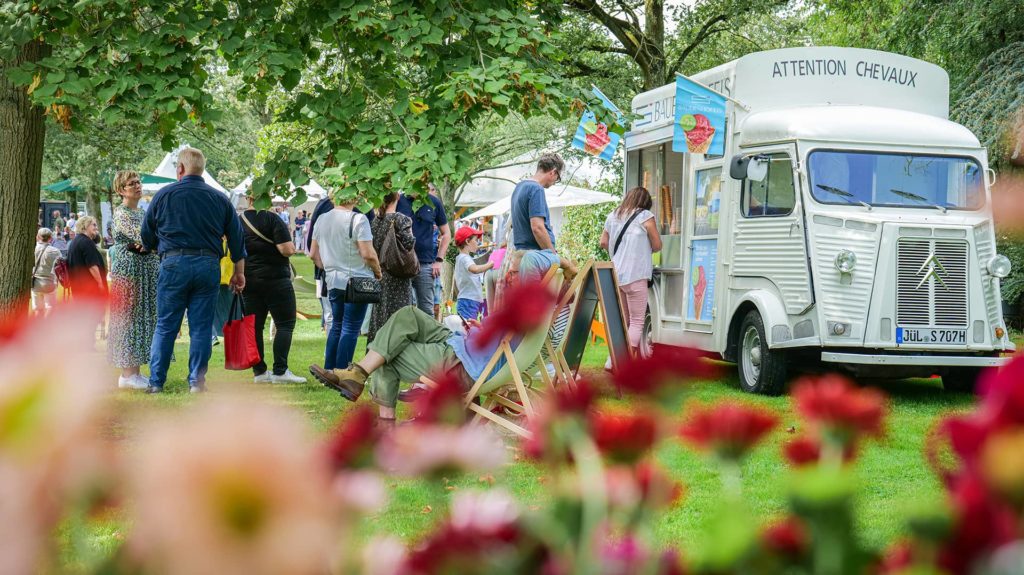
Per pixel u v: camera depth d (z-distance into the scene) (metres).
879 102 10.78
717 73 11.23
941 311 9.59
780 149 10.07
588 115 7.54
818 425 0.70
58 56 6.93
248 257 9.53
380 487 0.66
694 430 0.73
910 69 10.88
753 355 10.20
